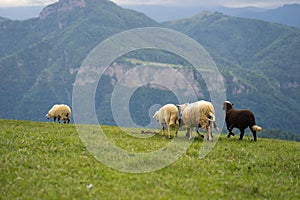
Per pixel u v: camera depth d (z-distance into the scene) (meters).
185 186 14.08
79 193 12.86
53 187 13.30
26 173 14.44
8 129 23.78
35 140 19.81
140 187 13.80
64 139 20.39
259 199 13.70
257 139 26.56
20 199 12.18
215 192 13.84
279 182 15.73
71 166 15.61
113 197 12.64
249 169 17.06
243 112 24.19
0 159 15.88
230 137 25.86
